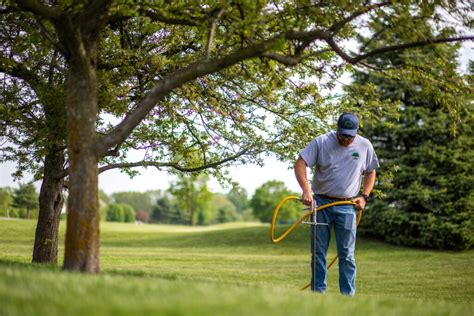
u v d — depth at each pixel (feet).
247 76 33.22
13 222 164.04
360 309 15.79
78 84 23.18
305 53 32.09
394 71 28.55
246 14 24.82
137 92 39.09
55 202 44.45
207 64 24.00
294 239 129.08
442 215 108.37
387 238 114.01
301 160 26.27
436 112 105.60
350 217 26.05
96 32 24.11
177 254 101.35
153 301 13.46
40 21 24.72
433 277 67.67
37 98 39.91
